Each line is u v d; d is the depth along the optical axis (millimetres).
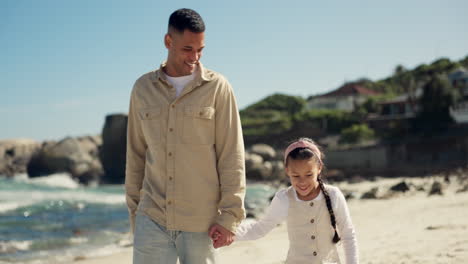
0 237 11938
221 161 2781
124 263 8109
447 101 45219
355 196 18094
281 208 3059
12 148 58250
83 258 8883
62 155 49875
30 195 27828
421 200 14203
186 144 2691
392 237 7266
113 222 15461
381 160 42281
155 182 2770
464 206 10555
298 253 3023
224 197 2721
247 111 72875
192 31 2621
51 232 12953
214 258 2787
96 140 57844
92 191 34312
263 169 44500
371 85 80875
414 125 46688
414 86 52906
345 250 2973
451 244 5910
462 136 41125
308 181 2840
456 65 65625
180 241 2707
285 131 54844
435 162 41656
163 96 2760
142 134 2898
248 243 8453
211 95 2730
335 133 53562
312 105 70000
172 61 2762
